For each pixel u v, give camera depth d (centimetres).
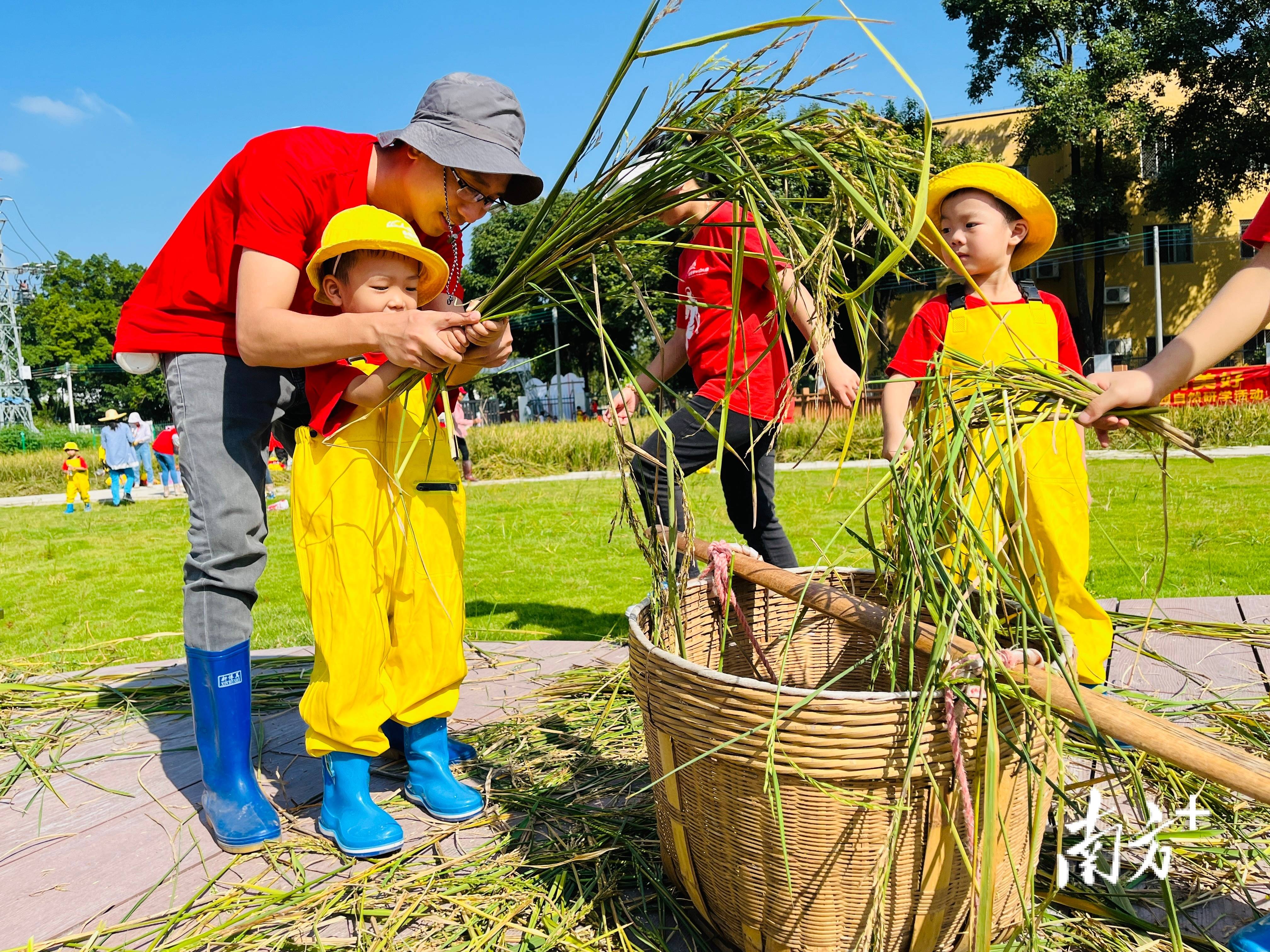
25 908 209
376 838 224
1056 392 176
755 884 169
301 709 234
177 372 237
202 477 235
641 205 182
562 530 829
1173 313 3369
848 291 183
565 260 191
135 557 841
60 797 267
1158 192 3058
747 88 174
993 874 165
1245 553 555
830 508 812
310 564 223
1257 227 169
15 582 718
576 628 450
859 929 164
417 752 247
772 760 155
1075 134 3006
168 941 195
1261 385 1424
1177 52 2909
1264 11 2881
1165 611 390
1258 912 188
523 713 314
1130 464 1102
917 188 196
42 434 3403
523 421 3403
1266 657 326
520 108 224
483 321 202
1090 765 248
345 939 192
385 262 215
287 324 207
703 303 188
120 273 6662
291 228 215
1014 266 289
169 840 239
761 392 313
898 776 152
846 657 252
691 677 168
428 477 234
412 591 230
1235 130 2941
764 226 177
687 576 215
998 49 3183
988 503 168
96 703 349
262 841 231
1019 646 171
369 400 219
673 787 181
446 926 195
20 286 4909
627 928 190
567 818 237
